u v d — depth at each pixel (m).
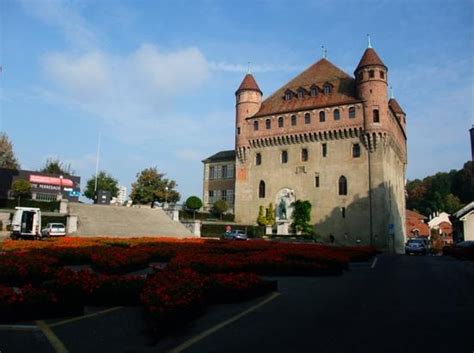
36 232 38.38
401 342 7.70
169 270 13.80
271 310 10.60
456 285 15.63
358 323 9.20
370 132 58.66
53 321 9.11
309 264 18.47
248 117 71.00
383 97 59.75
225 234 52.16
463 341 7.75
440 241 88.75
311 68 73.31
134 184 81.94
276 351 7.22
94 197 91.12
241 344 7.63
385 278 18.06
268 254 20.30
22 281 13.44
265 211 67.31
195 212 65.31
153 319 8.12
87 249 21.72
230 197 75.06
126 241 30.50
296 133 65.50
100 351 7.22
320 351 7.20
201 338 8.03
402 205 75.12
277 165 67.50
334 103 62.56
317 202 62.56
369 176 58.81
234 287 11.48
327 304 11.46
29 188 57.00
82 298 9.93
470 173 116.00
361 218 58.44
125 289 10.64
